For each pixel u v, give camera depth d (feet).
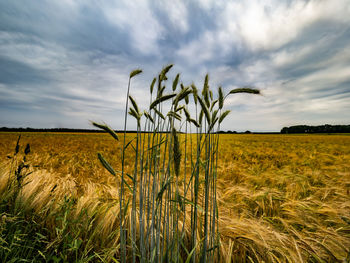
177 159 4.01
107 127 3.59
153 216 3.88
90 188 10.17
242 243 5.86
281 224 7.95
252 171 17.21
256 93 3.88
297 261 5.16
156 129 4.24
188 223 6.68
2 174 9.47
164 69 4.05
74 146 46.39
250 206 10.44
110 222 6.63
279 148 50.57
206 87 4.20
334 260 5.43
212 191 4.82
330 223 8.00
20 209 6.74
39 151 33.30
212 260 4.78
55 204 7.35
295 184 13.20
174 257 4.34
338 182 13.17
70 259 5.42
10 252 4.86
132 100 4.06
